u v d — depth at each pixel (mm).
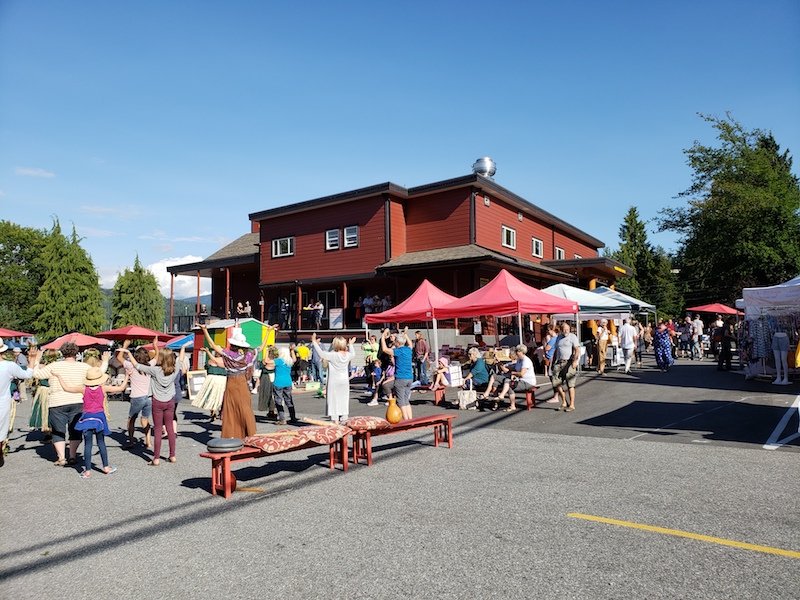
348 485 6723
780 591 3682
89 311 49219
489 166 29094
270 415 12969
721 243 38812
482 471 7184
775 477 6461
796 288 15453
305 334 27797
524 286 17094
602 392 14773
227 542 4926
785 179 40812
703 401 12414
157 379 8344
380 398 15859
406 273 26562
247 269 36250
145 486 7066
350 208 28797
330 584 3988
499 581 3943
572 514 5367
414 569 4199
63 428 8469
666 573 4004
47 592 4043
